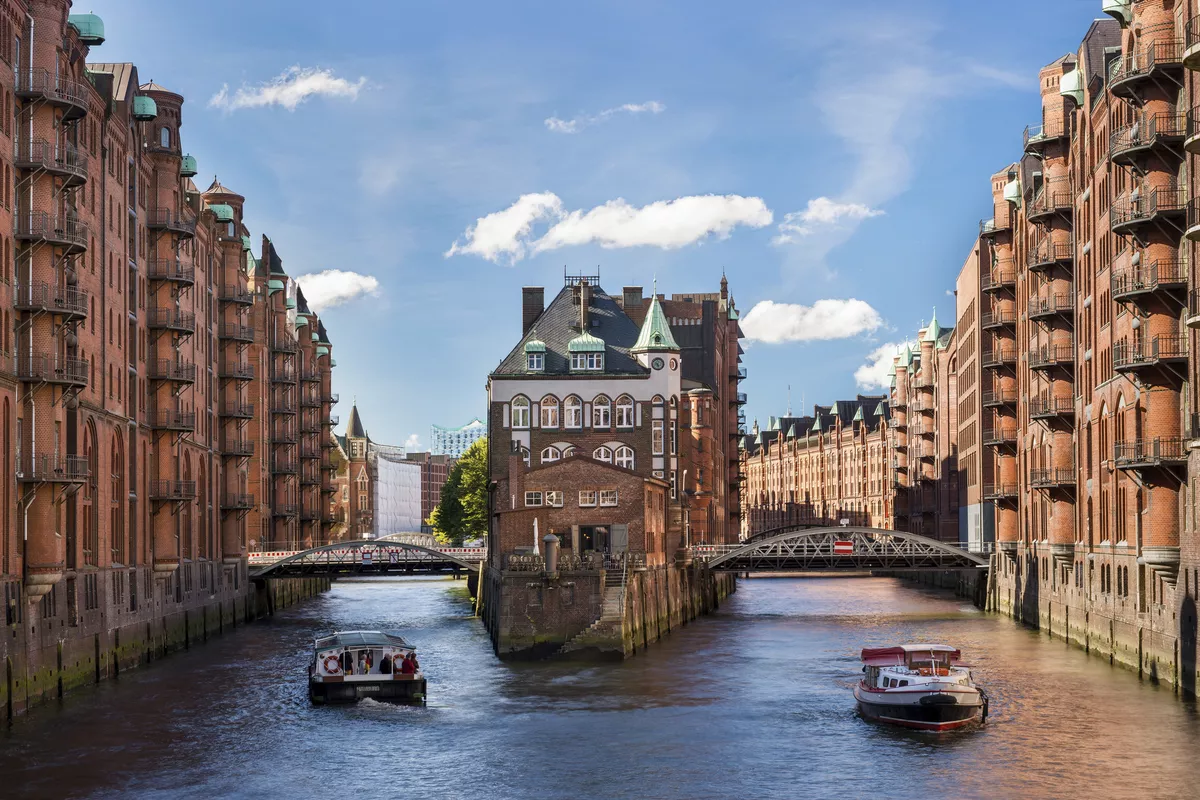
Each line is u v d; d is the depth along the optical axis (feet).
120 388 252.42
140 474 268.21
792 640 288.30
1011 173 370.53
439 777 157.38
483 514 554.05
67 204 215.10
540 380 366.22
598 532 279.08
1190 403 194.80
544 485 280.31
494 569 300.61
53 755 167.84
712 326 471.21
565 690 215.10
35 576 193.57
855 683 221.66
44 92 198.49
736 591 487.20
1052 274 284.20
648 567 285.02
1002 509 351.05
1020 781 152.46
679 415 371.97
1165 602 206.49
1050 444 290.15
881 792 149.18
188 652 278.26
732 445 548.31
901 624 327.47
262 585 382.83
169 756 167.43
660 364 366.63
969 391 450.30
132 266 268.21
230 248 354.13
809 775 156.87
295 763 164.14
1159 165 200.23
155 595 270.46
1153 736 173.27
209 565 322.96
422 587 538.88
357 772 159.63
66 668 210.59
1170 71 198.70
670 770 159.94
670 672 234.79
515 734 180.34
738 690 214.48
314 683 202.59
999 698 202.18
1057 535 279.28
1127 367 202.28
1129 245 222.69
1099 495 249.14
